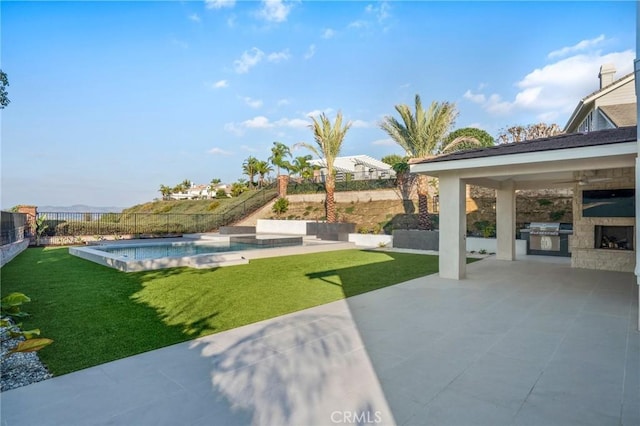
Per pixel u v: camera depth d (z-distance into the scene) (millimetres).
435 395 3143
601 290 7746
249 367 3719
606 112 15891
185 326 5137
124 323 5250
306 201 28062
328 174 22062
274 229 25078
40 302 6473
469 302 6656
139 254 14117
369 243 18672
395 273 9992
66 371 3605
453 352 4180
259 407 2924
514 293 7453
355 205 24859
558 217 16422
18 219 14906
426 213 17547
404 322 5387
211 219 26625
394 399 3068
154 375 3520
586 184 10992
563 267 11133
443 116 16547
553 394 3168
